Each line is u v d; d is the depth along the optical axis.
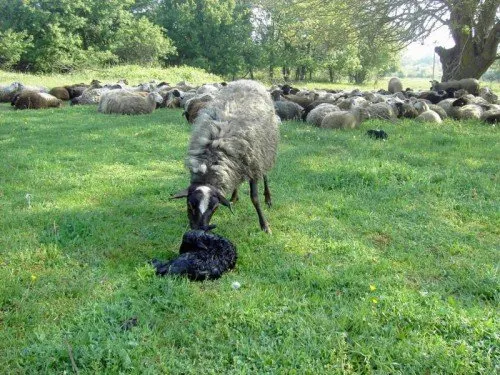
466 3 9.50
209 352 1.50
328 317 1.70
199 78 16.34
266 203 2.88
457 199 3.02
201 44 21.95
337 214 2.79
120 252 2.27
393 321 1.65
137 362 1.43
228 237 2.44
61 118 6.29
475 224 2.64
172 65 22.06
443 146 4.55
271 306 1.75
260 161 2.48
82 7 18.39
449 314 1.65
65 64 17.62
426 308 1.72
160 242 2.39
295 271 2.04
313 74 28.25
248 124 2.46
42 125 5.70
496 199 2.98
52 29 17.06
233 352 1.50
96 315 1.68
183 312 1.72
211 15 21.39
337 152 4.34
